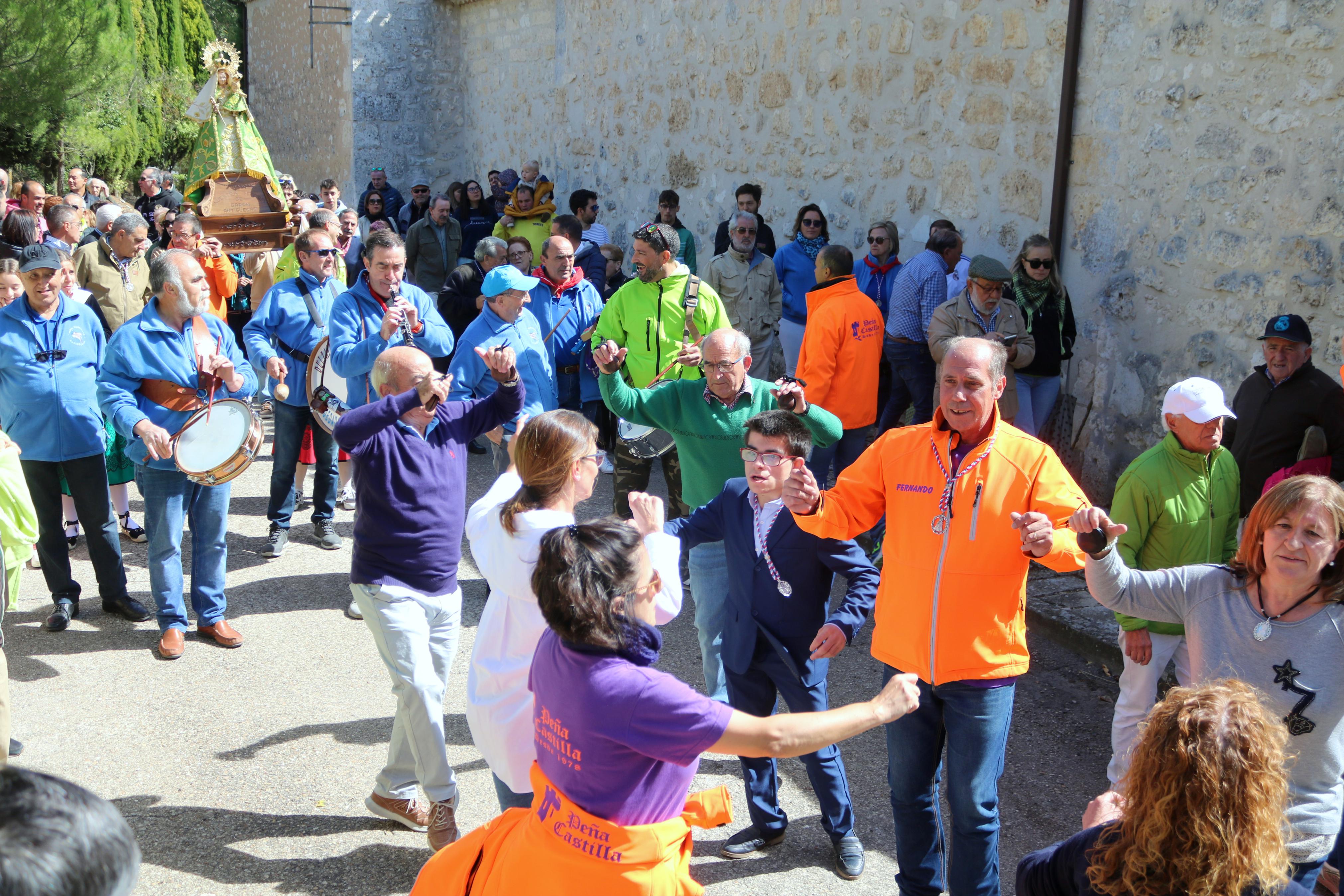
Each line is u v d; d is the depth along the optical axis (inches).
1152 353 267.3
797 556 137.3
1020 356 252.1
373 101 691.4
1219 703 77.0
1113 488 281.0
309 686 195.6
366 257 216.4
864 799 163.5
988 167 313.1
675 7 456.1
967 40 315.0
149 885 137.6
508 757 117.0
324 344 231.0
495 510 117.0
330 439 262.4
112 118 922.1
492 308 224.8
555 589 86.4
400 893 137.9
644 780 86.7
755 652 142.7
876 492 127.5
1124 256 273.1
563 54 561.3
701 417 174.9
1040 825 156.1
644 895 86.4
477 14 661.9
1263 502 110.8
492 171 620.1
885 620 125.5
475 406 155.0
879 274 321.7
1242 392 200.5
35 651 207.8
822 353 247.6
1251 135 239.1
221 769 166.9
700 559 157.5
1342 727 109.1
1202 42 248.1
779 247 405.7
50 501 213.6
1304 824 108.7
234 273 335.0
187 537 275.9
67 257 291.6
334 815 155.2
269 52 866.1
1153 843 75.2
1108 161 275.0
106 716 183.0
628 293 245.3
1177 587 115.6
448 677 171.6
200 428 198.4
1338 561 107.6
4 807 51.9
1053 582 240.1
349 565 257.9
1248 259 241.4
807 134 386.6
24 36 732.7
